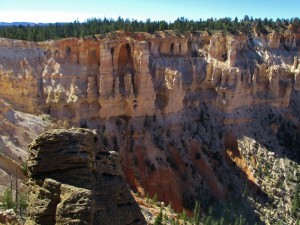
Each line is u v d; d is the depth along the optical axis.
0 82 84.19
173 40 116.56
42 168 26.80
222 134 115.31
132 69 102.81
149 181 95.19
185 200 95.44
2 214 31.89
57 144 26.75
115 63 100.25
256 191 105.00
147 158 98.44
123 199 28.19
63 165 26.52
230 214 94.69
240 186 105.12
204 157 107.38
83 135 27.33
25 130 74.00
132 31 113.94
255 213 97.81
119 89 99.31
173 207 92.88
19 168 61.84
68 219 23.72
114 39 101.19
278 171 111.56
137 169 95.69
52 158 26.66
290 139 124.31
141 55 100.50
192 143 108.38
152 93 103.38
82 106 95.12
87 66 97.19
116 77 99.25
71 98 92.25
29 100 87.38
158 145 101.50
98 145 28.73
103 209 26.31
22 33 103.12
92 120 96.62
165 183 96.38
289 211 100.62
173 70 108.81
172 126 107.00
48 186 25.84
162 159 99.81
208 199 98.44
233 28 137.38
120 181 28.53
